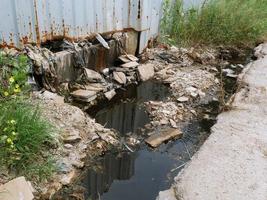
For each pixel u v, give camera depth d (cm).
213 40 665
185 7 645
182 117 408
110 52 487
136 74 490
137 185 296
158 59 559
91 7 436
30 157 282
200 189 271
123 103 430
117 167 315
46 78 387
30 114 307
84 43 442
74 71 430
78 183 287
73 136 322
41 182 273
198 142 361
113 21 481
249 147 327
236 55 641
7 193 243
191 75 522
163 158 334
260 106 411
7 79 340
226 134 348
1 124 276
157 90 471
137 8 500
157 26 584
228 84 511
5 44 355
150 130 376
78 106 398
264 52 629
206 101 452
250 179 284
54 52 411
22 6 355
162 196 266
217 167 296
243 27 694
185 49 607
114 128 373
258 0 777
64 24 410
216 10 668
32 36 379
